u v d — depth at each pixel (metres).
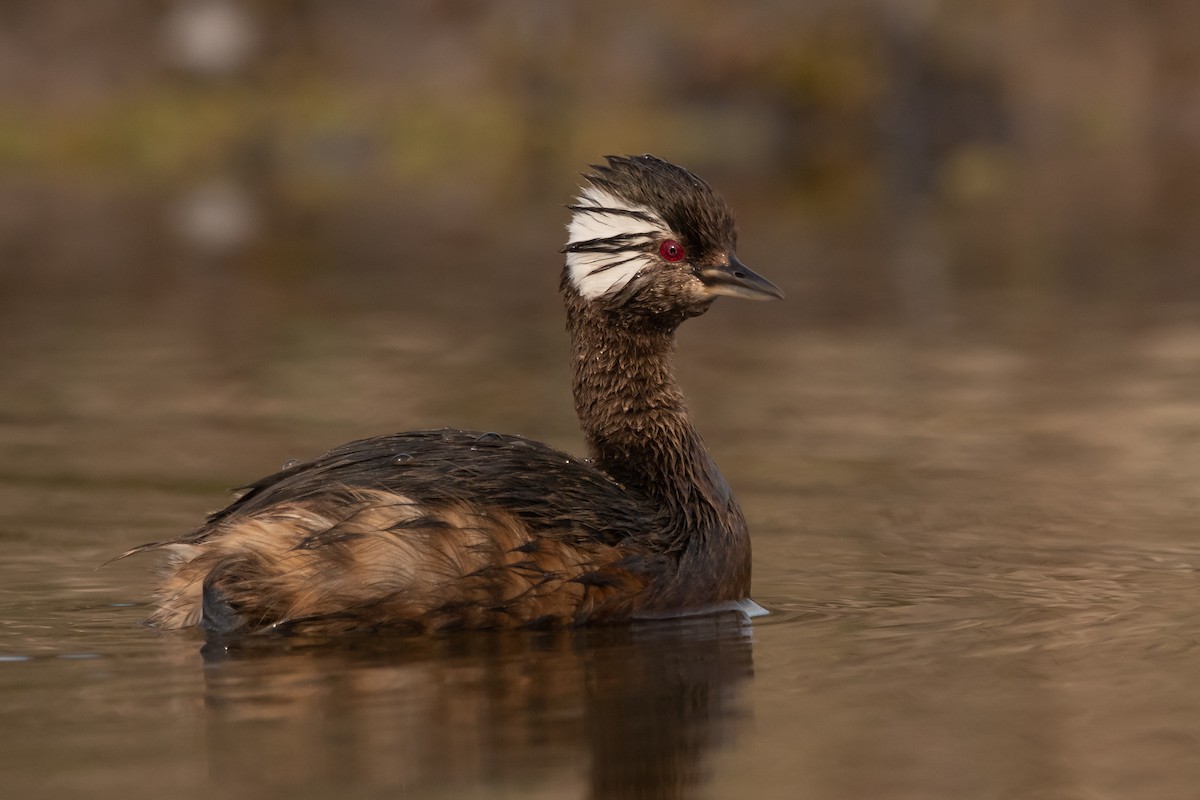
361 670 8.89
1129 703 8.31
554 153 44.50
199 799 6.95
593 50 47.69
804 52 47.47
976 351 20.58
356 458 10.10
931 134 47.09
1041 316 22.98
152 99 45.62
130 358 19.80
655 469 10.95
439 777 7.22
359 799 6.97
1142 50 50.47
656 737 7.79
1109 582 10.90
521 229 32.69
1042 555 11.71
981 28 49.56
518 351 20.33
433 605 9.55
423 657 9.16
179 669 8.85
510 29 47.81
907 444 15.76
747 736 7.82
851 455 15.32
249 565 9.41
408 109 46.25
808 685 8.67
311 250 29.66
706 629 9.88
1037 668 8.95
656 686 8.63
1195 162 44.31
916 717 8.12
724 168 43.03
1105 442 15.72
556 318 22.70
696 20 48.25
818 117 46.88
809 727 7.96
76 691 8.46
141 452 15.12
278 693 8.45
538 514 9.86
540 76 47.19
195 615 9.62
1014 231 32.16
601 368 11.30
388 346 20.64
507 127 45.47
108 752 7.54
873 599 10.59
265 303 23.89
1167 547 11.87
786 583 11.05
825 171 43.66
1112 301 24.16
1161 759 7.48
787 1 48.75
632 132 45.28
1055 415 16.98
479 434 10.54
